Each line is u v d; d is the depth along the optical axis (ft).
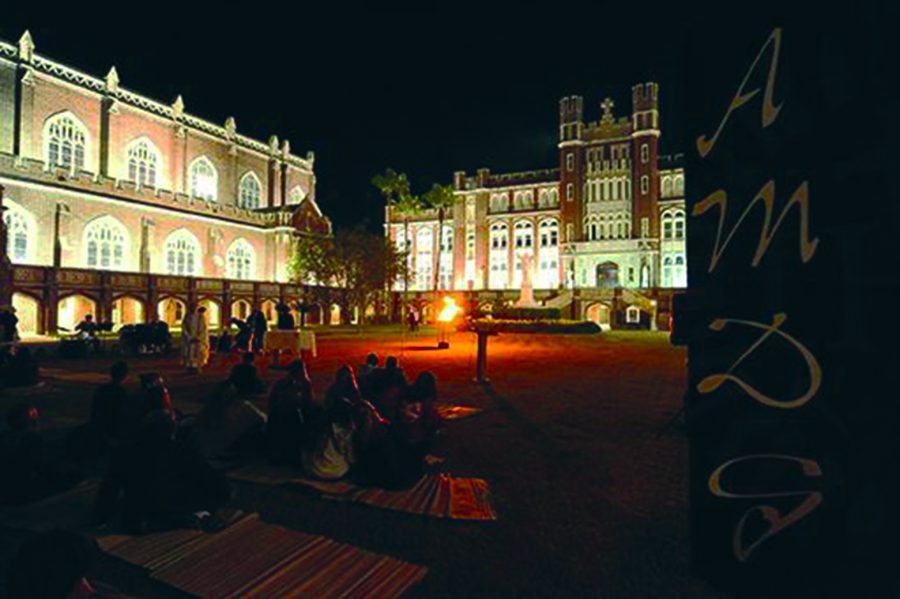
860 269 10.48
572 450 26.27
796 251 11.51
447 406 37.35
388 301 208.74
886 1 10.23
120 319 145.38
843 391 10.72
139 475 16.66
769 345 11.95
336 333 131.54
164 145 182.09
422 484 20.92
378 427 21.17
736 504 12.61
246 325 72.49
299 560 14.76
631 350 85.10
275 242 197.57
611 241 222.89
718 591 13.05
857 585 10.46
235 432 24.56
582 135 234.99
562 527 17.15
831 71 11.00
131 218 151.12
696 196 13.71
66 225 134.62
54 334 113.50
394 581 13.64
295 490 20.62
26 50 141.49
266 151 228.84
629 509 18.67
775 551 11.76
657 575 14.02
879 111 10.22
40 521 17.54
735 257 12.72
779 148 11.87
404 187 213.25
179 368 59.21
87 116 157.79
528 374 54.80
